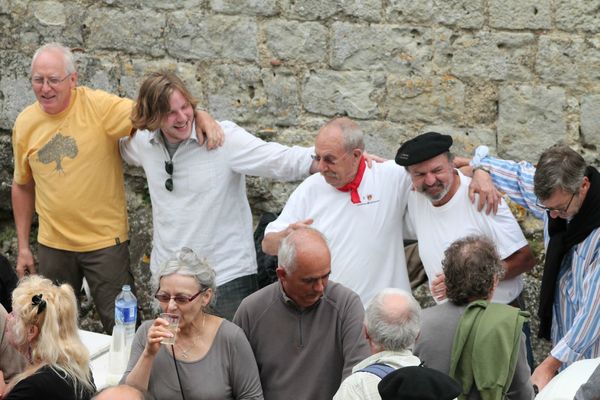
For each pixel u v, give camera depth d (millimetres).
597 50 13992
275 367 10867
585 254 11367
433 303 15164
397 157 11781
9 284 13422
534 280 14680
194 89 16266
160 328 10078
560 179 11008
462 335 9656
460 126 14930
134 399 8992
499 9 14367
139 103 12969
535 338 14766
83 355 10328
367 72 15266
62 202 14227
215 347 10547
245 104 16047
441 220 12125
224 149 13250
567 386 9828
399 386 8227
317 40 15438
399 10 14914
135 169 16969
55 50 13898
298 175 13266
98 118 14031
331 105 15555
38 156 14258
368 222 12336
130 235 17094
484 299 10000
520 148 14641
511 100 14555
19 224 15070
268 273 14266
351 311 10742
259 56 15820
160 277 10445
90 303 17078
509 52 14445
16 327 10211
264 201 16344
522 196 12406
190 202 13359
